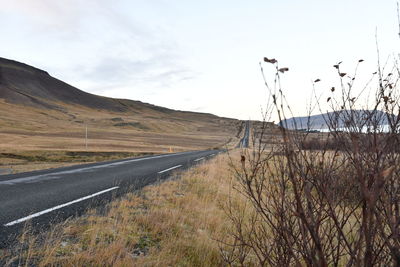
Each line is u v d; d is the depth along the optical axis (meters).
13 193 6.96
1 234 3.95
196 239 4.08
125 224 4.43
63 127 109.06
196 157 21.00
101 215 5.01
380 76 1.57
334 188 1.65
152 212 5.05
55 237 3.83
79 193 6.99
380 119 1.48
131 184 8.32
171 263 3.41
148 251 3.68
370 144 1.45
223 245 3.95
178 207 5.70
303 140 1.57
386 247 1.68
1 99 161.50
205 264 3.51
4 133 73.94
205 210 5.46
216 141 95.06
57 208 5.49
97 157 33.94
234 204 5.92
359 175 1.30
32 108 160.25
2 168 15.16
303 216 1.46
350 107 1.57
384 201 1.42
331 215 1.60
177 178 9.77
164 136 105.62
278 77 1.33
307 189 1.50
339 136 1.56
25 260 3.12
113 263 3.12
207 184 8.64
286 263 1.94
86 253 3.28
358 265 1.27
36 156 32.50
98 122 149.25
